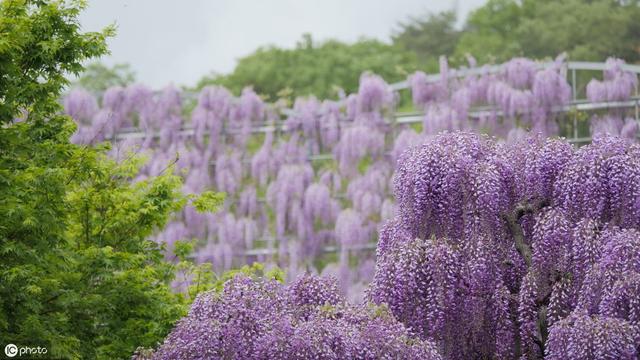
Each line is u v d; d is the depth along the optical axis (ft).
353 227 93.66
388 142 95.20
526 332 47.32
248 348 42.65
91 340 50.83
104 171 56.85
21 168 48.06
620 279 44.73
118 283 52.08
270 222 96.58
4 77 47.62
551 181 48.83
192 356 42.52
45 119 52.90
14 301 46.26
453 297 46.70
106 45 50.88
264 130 98.58
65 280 49.88
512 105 92.12
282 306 44.65
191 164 98.94
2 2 48.42
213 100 99.60
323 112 97.19
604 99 90.53
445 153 48.55
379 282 46.96
